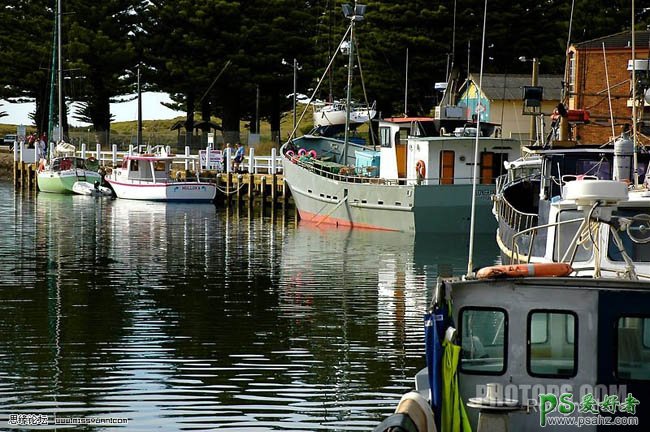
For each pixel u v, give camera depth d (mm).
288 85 94250
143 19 94688
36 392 21391
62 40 94688
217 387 21766
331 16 85125
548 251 19766
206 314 29359
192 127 98062
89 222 57469
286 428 19234
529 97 34531
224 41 91500
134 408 20422
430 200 48844
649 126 30141
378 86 81938
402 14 79750
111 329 27219
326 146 61000
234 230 53500
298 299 31922
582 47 49500
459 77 81562
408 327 27672
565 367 13750
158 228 54406
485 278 13922
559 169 26250
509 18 78250
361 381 22297
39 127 102688
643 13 73312
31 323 27938
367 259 41625
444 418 13812
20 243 46719
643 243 16234
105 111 100000
